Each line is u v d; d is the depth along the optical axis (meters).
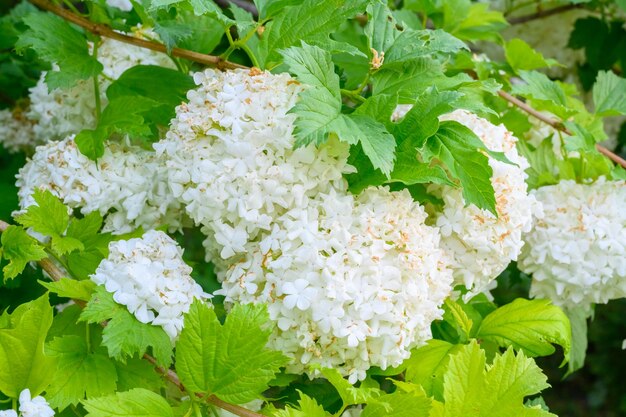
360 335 0.56
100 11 0.66
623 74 0.85
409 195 0.59
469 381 0.56
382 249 0.57
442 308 0.63
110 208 0.64
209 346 0.54
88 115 0.67
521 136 0.70
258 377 0.55
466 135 0.59
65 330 0.58
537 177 0.70
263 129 0.57
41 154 0.62
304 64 0.58
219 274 0.61
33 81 0.80
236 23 0.59
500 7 0.87
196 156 0.58
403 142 0.58
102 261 0.57
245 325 0.55
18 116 0.77
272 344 0.57
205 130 0.58
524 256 0.67
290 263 0.56
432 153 0.59
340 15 0.59
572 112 0.68
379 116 0.59
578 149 0.67
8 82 0.80
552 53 0.88
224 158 0.58
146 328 0.56
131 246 0.57
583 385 1.61
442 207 0.61
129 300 0.56
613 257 0.65
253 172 0.57
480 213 0.60
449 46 0.61
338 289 0.56
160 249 0.58
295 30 0.60
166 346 0.56
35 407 0.53
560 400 1.58
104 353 0.57
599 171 0.69
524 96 0.70
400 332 0.57
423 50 0.61
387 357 0.57
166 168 0.60
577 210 0.66
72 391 0.55
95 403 0.53
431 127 0.58
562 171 0.69
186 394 0.59
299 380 0.61
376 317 0.56
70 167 0.61
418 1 0.75
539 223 0.66
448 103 0.58
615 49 0.84
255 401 0.58
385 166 0.56
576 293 0.66
